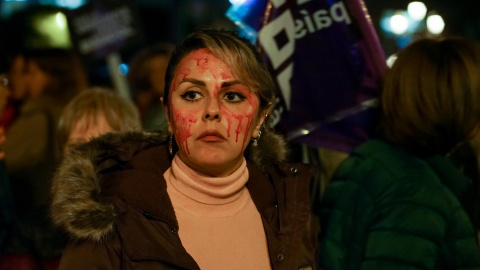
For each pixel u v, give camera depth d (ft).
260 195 5.90
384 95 7.22
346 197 7.04
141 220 5.22
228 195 5.55
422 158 7.11
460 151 8.17
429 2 27.63
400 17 26.40
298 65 7.99
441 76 6.92
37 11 12.76
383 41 27.37
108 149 5.70
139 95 14.12
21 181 10.82
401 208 6.59
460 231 6.57
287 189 5.96
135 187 5.29
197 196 5.48
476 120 7.06
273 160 6.17
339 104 8.04
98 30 13.97
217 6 26.45
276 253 5.58
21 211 10.64
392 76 7.15
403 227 6.52
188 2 25.66
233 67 5.23
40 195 10.69
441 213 6.52
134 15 13.96
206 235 5.42
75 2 19.93
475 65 6.98
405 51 7.16
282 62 7.94
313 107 8.02
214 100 5.20
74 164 5.28
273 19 7.93
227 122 5.24
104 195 5.32
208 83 5.20
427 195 6.59
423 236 6.45
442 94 6.91
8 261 7.79
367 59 8.04
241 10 8.02
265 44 7.91
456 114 6.94
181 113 5.25
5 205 7.97
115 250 5.15
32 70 11.69
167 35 26.18
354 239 6.86
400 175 6.77
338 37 8.04
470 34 27.22
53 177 5.53
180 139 5.30
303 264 5.77
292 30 7.98
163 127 6.14
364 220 6.81
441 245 6.49
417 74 6.97
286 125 7.96
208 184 5.46
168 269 5.11
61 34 12.72
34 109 11.32
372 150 7.14
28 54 11.84
